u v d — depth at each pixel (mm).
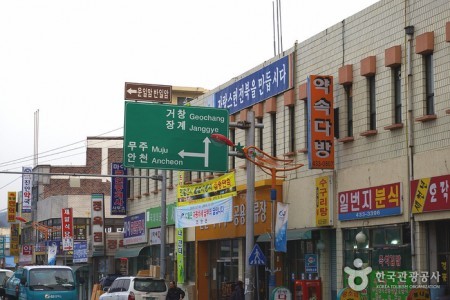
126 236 48219
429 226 22391
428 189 21781
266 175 31125
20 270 39312
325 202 26562
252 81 32438
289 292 24078
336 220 26250
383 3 24297
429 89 22359
